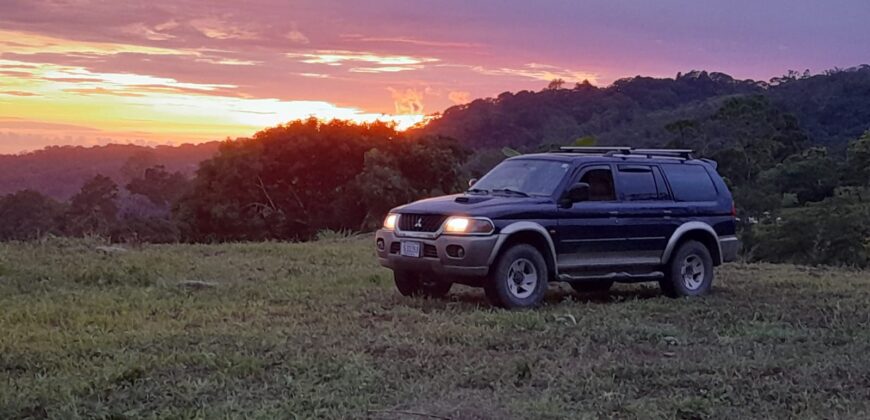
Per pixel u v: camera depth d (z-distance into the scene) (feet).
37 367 22.61
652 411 19.65
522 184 35.24
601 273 35.24
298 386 21.02
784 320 31.32
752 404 20.57
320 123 121.29
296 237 114.83
